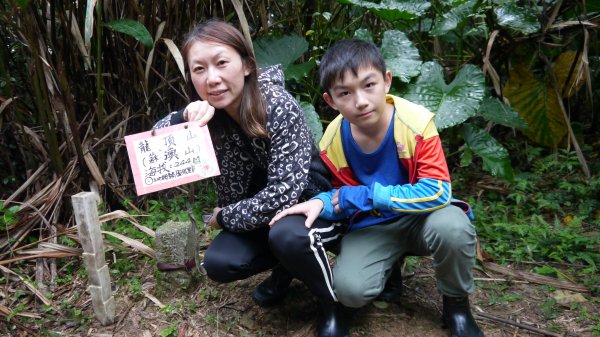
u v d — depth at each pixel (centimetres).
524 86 326
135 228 231
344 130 165
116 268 206
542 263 212
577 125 331
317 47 289
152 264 210
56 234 219
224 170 168
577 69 324
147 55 261
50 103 247
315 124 249
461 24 281
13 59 253
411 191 147
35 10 230
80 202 162
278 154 152
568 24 296
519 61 333
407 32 347
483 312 179
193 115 149
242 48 148
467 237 145
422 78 269
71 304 188
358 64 142
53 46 239
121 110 269
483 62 308
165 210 255
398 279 183
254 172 168
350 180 168
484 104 283
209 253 161
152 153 148
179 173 148
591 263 202
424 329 169
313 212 152
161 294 189
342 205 154
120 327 174
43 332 170
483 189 287
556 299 186
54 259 209
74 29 229
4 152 261
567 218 247
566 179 295
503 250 218
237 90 148
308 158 154
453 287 155
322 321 163
